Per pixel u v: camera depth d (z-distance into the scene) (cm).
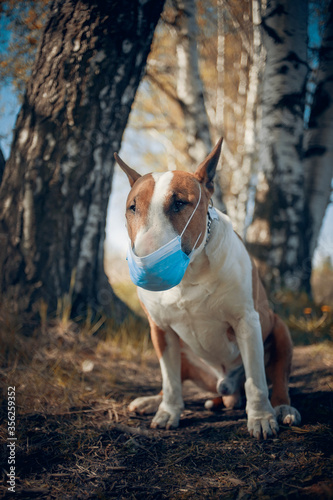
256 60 592
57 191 396
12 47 507
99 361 368
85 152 402
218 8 677
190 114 638
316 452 199
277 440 219
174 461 207
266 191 554
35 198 393
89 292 421
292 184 542
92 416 263
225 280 232
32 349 350
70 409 269
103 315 424
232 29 734
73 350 364
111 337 412
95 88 396
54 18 394
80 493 180
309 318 482
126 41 393
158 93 898
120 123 421
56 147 396
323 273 755
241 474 190
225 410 290
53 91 395
